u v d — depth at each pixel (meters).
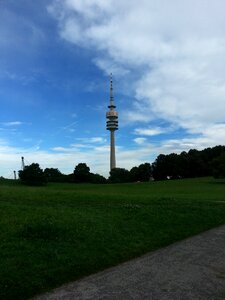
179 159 169.00
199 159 166.50
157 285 13.02
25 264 13.91
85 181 164.00
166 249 18.67
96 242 17.92
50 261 14.55
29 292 11.91
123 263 15.87
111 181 174.88
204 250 18.48
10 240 17.05
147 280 13.54
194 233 23.17
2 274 12.65
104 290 12.45
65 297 11.77
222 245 19.73
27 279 12.58
